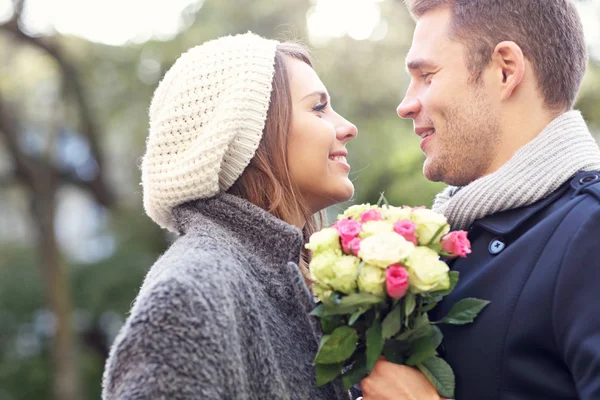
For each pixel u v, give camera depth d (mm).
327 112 1828
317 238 1438
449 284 1423
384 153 6566
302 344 1569
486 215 1623
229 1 8008
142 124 9062
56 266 9391
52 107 9984
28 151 9945
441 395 1441
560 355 1405
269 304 1562
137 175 10094
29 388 10195
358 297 1356
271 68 1717
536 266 1474
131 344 1312
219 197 1688
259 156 1713
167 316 1318
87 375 9852
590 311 1354
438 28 1730
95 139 10039
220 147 1649
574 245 1421
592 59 6680
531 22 1649
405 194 5781
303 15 7770
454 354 1513
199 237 1569
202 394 1276
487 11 1670
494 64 1665
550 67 1656
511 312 1460
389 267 1360
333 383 1569
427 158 1776
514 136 1675
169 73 1763
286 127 1727
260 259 1623
